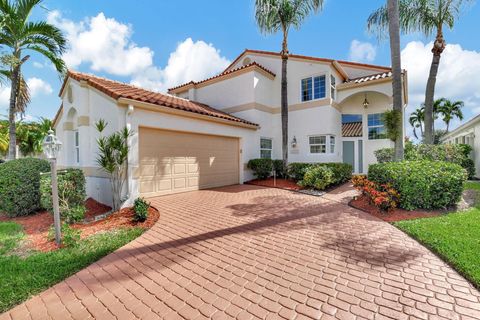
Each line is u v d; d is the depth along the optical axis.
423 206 7.08
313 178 11.09
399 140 9.10
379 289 3.31
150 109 9.02
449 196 7.07
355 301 3.07
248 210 7.66
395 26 9.19
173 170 10.20
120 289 3.51
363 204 7.97
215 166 12.30
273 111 16.09
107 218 7.08
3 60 8.39
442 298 3.09
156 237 5.51
